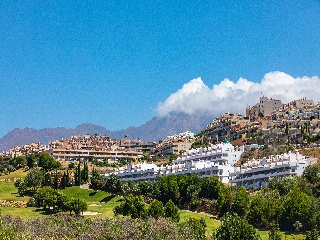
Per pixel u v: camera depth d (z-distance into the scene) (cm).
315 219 14950
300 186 17825
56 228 10669
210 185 19675
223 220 9406
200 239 10719
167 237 9931
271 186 18638
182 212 19150
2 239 7462
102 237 9669
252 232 9150
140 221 11500
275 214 15625
